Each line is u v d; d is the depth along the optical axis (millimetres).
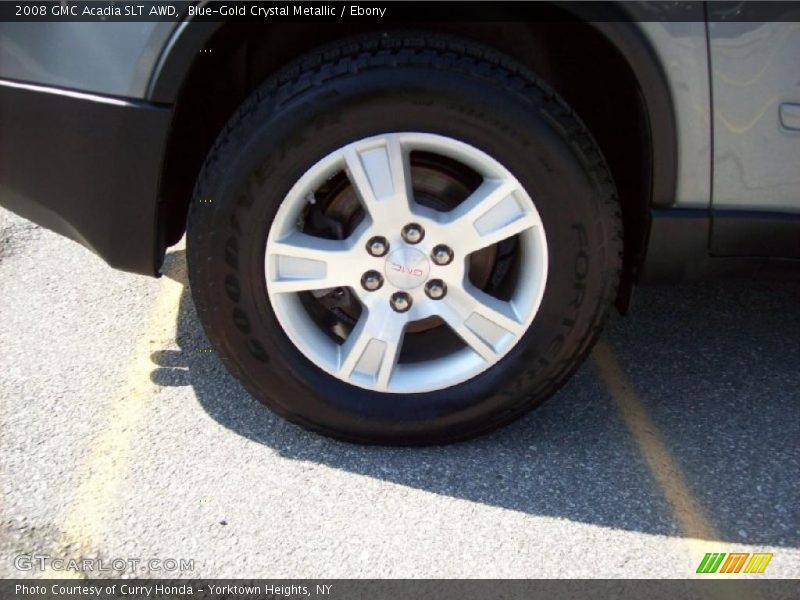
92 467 2475
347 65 2178
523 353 2453
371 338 2432
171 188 2459
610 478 2500
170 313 3217
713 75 2215
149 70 2207
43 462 2484
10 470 2449
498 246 2525
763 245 2424
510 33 2371
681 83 2223
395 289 2402
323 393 2484
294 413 2529
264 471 2484
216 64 2371
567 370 2496
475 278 2525
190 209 2355
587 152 2256
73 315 3182
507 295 2527
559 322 2418
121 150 2275
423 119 2205
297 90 2186
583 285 2379
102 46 2209
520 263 2443
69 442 2564
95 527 2283
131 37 2186
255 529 2293
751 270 2494
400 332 2432
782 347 3135
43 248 3627
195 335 3086
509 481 2479
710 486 2484
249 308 2395
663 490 2465
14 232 3732
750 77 2217
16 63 2293
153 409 2711
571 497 2430
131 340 3051
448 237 2346
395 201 2299
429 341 2592
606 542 2289
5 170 2408
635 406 2811
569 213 2297
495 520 2344
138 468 2479
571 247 2336
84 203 2367
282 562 2203
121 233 2385
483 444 2623
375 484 2451
